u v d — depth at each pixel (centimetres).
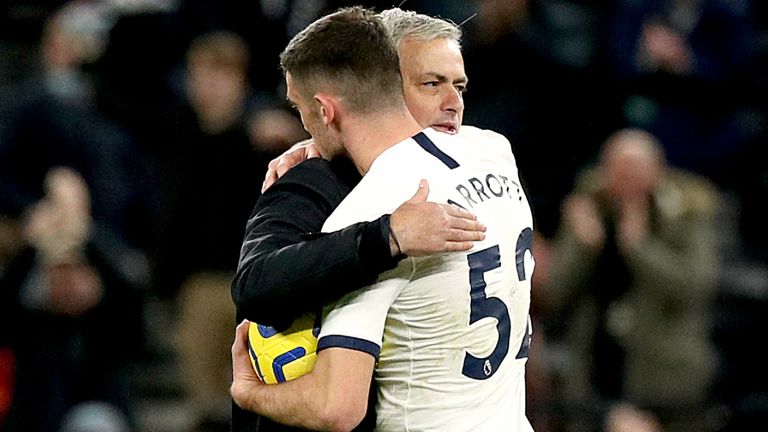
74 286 2891
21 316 2922
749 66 3691
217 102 2997
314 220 1285
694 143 3628
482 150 1325
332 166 1317
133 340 2997
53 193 2933
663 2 3644
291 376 1277
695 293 2805
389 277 1242
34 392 2903
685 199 2831
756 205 3700
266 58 3456
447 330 1261
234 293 1257
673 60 3594
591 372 2816
